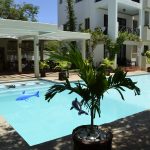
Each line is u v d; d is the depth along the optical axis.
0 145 4.66
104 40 21.00
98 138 3.80
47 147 4.58
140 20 24.64
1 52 22.42
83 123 8.39
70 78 16.05
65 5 26.16
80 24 24.72
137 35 24.23
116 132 5.42
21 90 13.55
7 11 31.95
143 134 5.30
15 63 22.50
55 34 17.45
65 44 4.18
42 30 16.70
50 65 21.14
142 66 24.97
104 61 14.59
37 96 12.48
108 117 9.14
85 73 3.78
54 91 3.96
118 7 23.55
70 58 3.88
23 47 23.44
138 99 12.05
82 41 19.86
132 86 3.92
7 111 9.98
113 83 3.92
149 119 6.39
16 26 15.14
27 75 17.66
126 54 26.30
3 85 13.97
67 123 8.40
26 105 10.91
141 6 24.42
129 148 4.59
